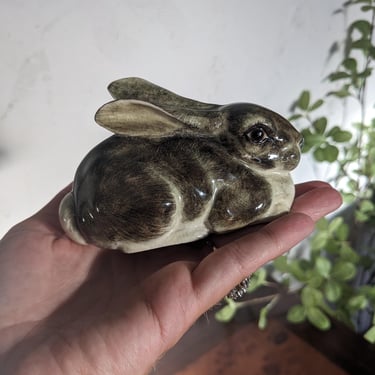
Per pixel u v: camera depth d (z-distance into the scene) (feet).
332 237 1.22
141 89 0.60
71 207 0.61
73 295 0.65
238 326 1.11
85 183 0.57
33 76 0.77
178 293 0.54
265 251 0.57
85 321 0.58
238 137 0.57
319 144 1.08
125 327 0.53
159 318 0.53
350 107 1.30
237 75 1.01
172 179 0.56
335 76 1.14
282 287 1.19
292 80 1.12
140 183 0.55
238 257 0.56
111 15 0.79
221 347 1.06
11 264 0.67
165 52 0.88
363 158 1.34
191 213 0.57
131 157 0.57
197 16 0.88
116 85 0.61
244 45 0.98
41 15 0.73
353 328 1.13
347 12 1.12
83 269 0.68
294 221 0.59
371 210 1.32
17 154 0.83
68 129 0.85
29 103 0.79
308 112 1.12
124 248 0.59
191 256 0.65
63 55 0.78
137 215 0.55
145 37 0.84
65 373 0.51
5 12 0.70
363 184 1.42
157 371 0.99
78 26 0.77
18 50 0.73
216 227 0.59
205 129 0.58
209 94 0.99
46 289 0.66
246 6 0.93
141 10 0.81
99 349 0.52
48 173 0.88
